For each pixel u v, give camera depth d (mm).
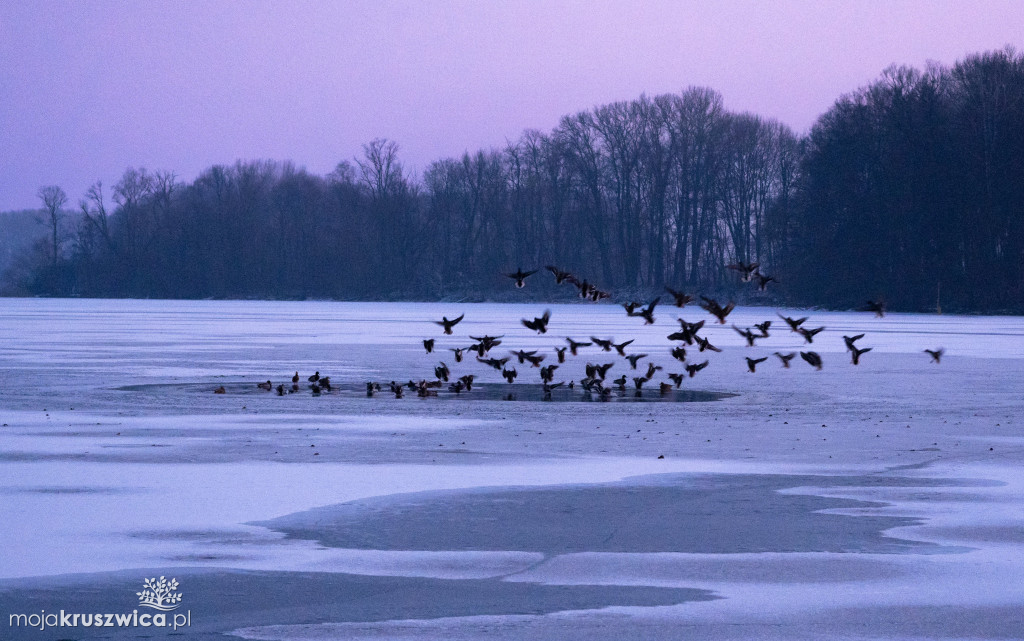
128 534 14203
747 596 11625
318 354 50969
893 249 115188
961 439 23125
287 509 15734
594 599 11500
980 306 109375
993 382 37250
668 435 23828
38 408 28531
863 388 35312
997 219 110625
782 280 121188
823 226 116562
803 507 15984
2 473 18562
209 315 103188
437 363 45906
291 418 26859
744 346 59969
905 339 65250
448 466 19484
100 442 22344
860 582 12117
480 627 10594
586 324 86812
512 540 13984
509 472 18875
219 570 12555
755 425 25703
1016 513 15578
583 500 16453
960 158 111500
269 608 11164
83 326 79188
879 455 20875
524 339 63969
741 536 14203
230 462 19828
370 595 11609
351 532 14359
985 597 11562
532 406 30203
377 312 114312
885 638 10305
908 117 114625
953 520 15141
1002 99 113438
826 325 84875
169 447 21703
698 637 10328
